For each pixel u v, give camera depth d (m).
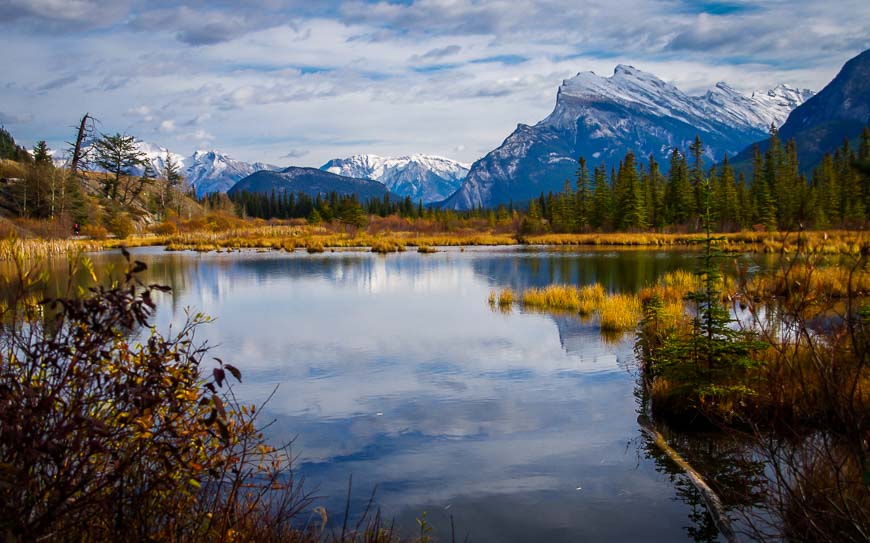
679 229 77.19
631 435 8.75
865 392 4.30
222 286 29.56
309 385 11.77
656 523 6.20
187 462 3.59
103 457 3.48
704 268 9.09
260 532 4.36
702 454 7.67
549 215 103.12
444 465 7.82
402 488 7.11
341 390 11.41
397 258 47.88
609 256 46.91
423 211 133.62
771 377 4.57
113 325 3.24
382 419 9.74
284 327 18.30
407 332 17.38
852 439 3.22
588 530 6.12
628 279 30.33
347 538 5.70
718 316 8.95
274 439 8.78
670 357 9.53
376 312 21.22
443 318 19.73
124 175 102.69
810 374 6.71
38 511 3.04
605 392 11.01
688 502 6.64
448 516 6.42
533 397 10.83
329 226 100.38
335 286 29.39
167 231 84.19
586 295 22.75
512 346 15.19
